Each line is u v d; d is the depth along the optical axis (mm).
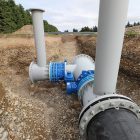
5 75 8023
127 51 8188
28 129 4715
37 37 5289
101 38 2535
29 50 11406
